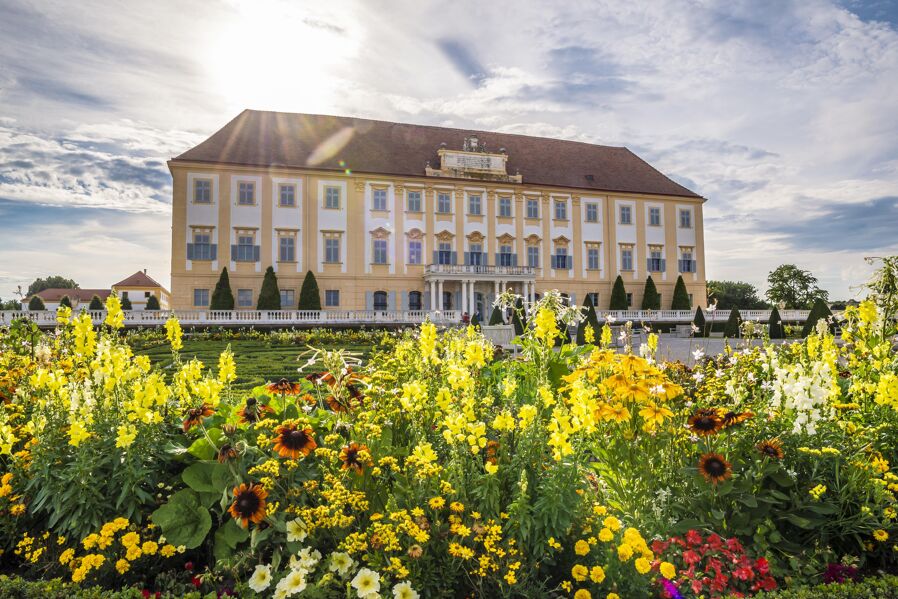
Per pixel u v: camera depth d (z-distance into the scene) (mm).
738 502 3662
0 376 6242
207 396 4328
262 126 40656
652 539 3596
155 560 3535
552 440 3385
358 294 39656
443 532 3211
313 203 38969
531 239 43688
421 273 41156
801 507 3664
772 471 3648
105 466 3818
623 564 3225
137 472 3664
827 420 4164
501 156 43688
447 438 3494
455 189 42219
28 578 3570
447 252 41844
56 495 3646
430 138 45438
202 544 3674
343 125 43312
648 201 46844
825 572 3449
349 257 39531
